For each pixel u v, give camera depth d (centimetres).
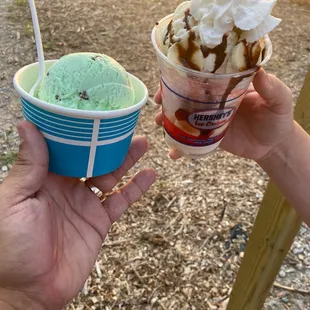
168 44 24
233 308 45
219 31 23
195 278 54
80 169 25
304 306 52
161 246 57
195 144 26
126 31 100
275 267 40
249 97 29
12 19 100
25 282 24
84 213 27
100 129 23
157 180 66
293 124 29
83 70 23
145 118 76
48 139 24
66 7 106
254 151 30
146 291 52
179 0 114
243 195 64
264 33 23
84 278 26
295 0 118
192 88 24
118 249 56
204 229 59
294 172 30
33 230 24
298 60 94
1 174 65
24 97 22
